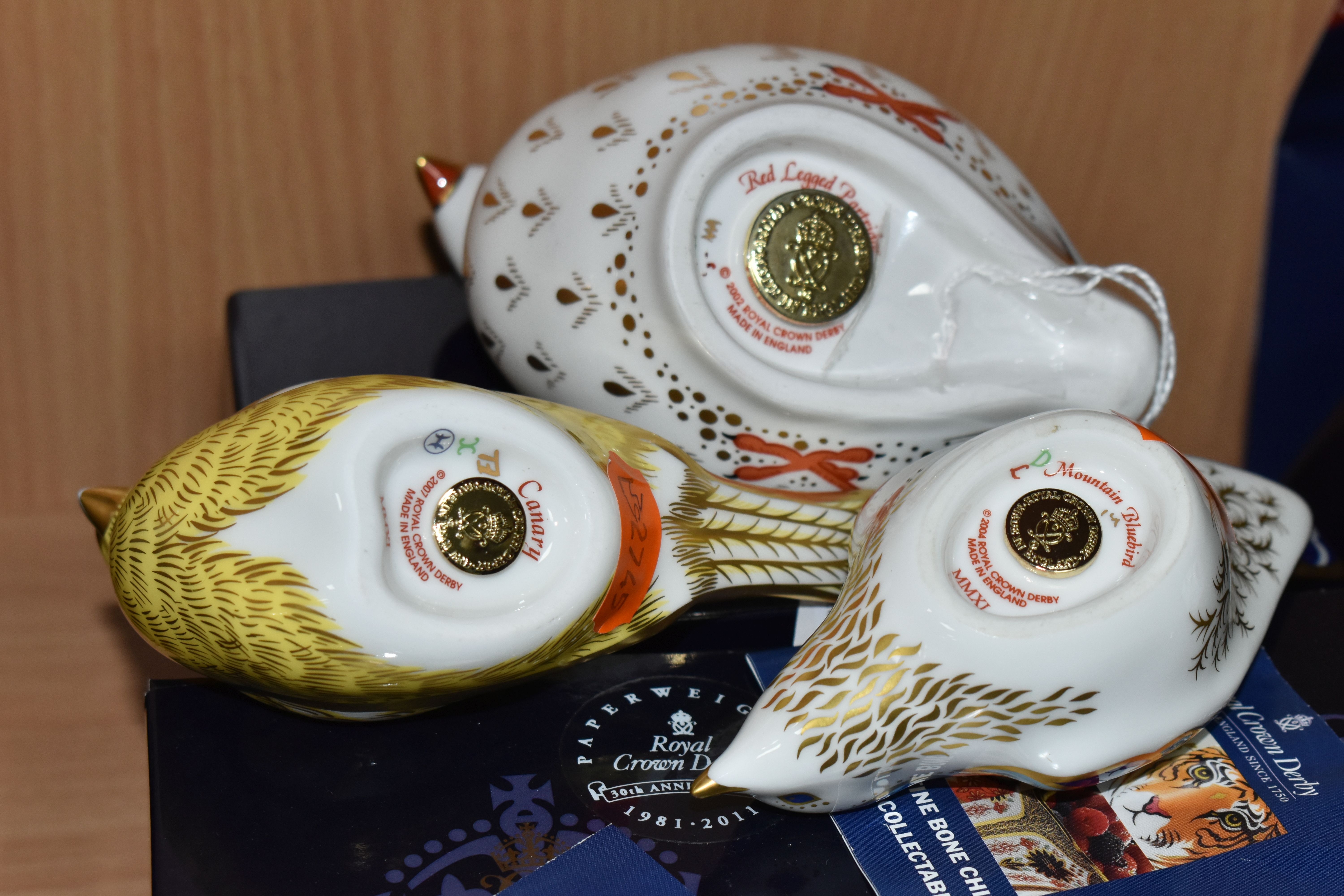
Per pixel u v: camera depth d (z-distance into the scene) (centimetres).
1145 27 80
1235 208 88
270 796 50
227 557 44
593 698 55
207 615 45
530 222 58
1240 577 54
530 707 54
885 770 48
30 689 77
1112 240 89
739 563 56
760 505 57
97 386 81
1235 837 51
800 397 55
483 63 74
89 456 83
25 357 79
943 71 80
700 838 50
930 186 57
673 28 75
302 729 52
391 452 46
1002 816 51
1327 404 92
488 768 52
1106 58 81
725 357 54
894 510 51
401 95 74
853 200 58
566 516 49
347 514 44
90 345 79
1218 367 95
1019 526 50
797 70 59
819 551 57
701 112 56
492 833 49
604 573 48
